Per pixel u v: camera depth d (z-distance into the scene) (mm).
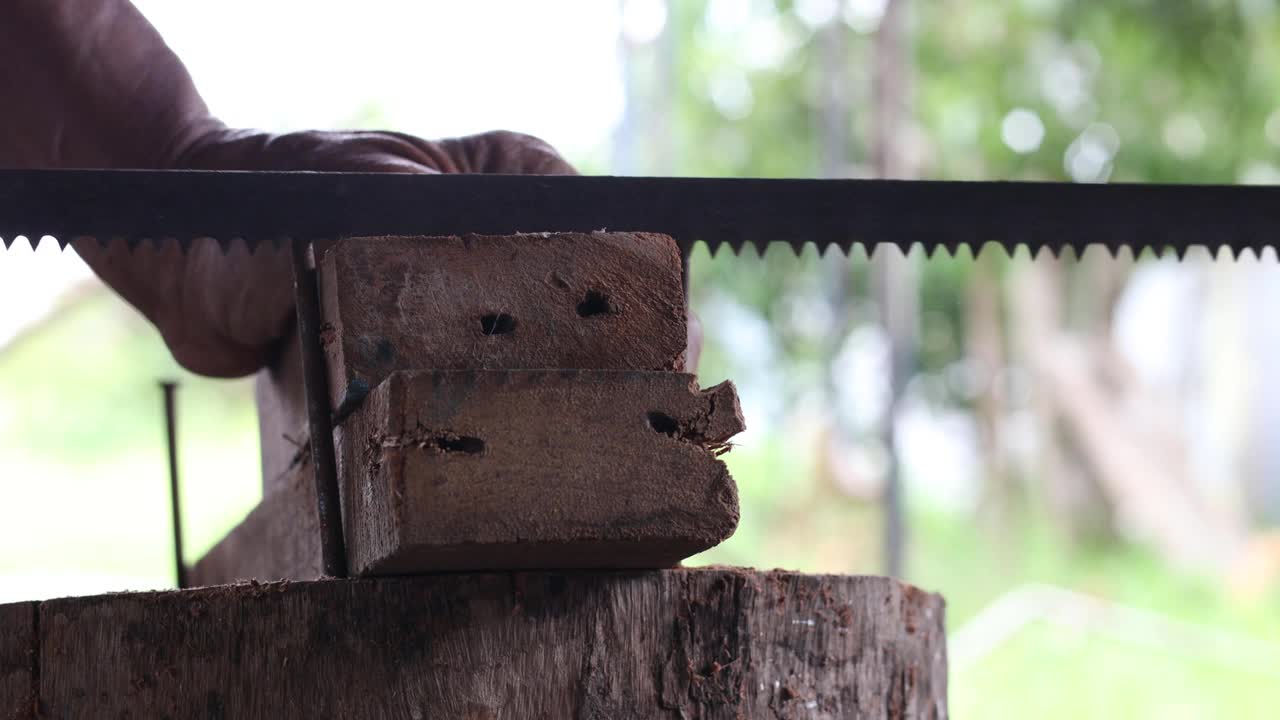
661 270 2840
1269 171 22438
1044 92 22938
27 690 2730
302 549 3512
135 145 3777
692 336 3715
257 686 2736
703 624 2920
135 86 3789
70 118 3783
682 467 2643
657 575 2908
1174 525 24453
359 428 2797
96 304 22797
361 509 2793
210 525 21250
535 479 2580
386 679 2758
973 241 3623
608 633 2859
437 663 2775
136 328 23109
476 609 2797
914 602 3334
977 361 25828
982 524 24891
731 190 3518
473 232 3363
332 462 3002
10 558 19359
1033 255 3645
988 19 22875
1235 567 22766
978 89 22875
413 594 2781
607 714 2838
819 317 25172
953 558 23578
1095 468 24922
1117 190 3678
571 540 2590
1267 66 21219
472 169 3672
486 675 2787
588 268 2805
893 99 20250
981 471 25766
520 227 3395
